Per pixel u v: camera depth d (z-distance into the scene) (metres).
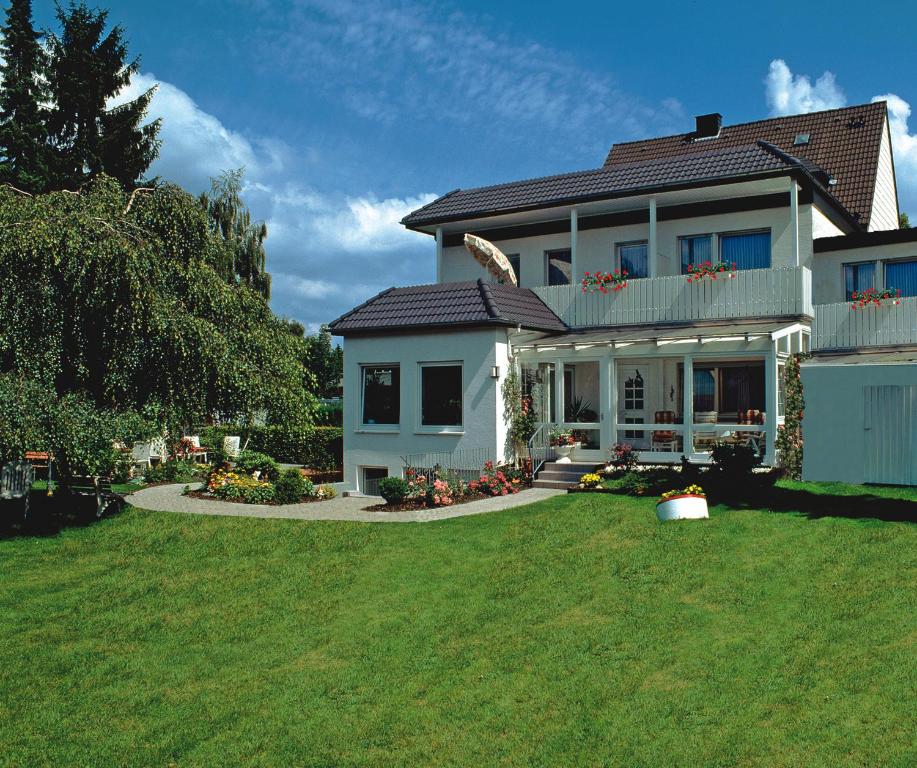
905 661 7.95
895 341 20.30
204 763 7.50
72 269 14.63
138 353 15.64
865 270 21.52
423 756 7.37
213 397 16.83
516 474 18.73
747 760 6.80
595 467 18.52
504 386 19.61
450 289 21.11
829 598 9.66
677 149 31.62
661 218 23.03
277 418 17.70
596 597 10.56
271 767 7.39
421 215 25.69
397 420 20.86
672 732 7.32
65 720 8.35
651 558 11.75
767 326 18.39
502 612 10.41
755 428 17.22
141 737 7.99
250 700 8.62
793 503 13.92
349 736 7.79
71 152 35.72
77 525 16.20
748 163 20.64
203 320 16.34
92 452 14.44
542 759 7.13
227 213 37.19
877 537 11.57
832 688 7.68
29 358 14.52
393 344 20.75
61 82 35.94
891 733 6.89
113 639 10.42
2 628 10.84
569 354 19.45
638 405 22.48
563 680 8.45
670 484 15.73
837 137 28.39
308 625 10.54
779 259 21.38
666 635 9.21
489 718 7.89
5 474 16.47
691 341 17.94
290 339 18.55
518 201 23.97
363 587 11.77
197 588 12.27
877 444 15.30
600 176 23.55
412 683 8.71
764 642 8.75
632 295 21.59
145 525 16.06
